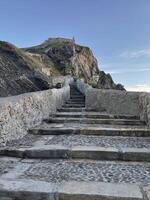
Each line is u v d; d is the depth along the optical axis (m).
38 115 3.62
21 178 1.77
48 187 1.62
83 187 1.63
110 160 2.28
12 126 2.66
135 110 4.20
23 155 2.31
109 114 4.30
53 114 4.31
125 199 1.51
